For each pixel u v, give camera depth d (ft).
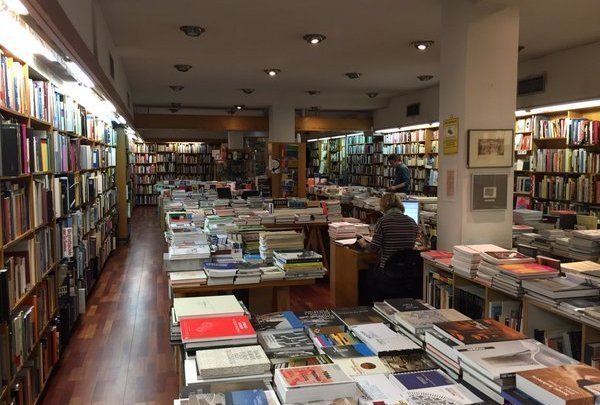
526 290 9.50
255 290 11.79
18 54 9.52
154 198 55.01
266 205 21.63
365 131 40.14
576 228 14.70
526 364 5.51
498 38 13.05
